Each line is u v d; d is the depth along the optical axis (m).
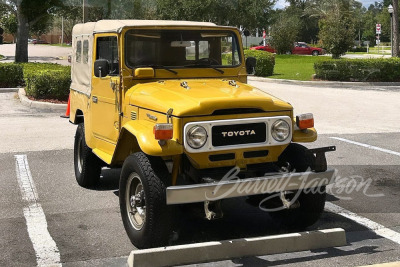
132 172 5.09
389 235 5.50
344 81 23.14
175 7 40.44
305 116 5.32
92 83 6.62
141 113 5.36
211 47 6.18
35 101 15.41
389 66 22.97
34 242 5.34
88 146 6.98
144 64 5.84
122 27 5.72
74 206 6.55
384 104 16.52
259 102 5.08
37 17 24.66
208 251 4.77
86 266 4.75
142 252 4.57
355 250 5.08
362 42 94.25
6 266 4.74
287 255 4.96
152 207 4.75
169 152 4.74
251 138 5.07
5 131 11.57
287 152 5.55
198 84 5.71
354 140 10.84
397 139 10.94
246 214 6.28
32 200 6.80
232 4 45.53
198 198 4.61
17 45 24.66
